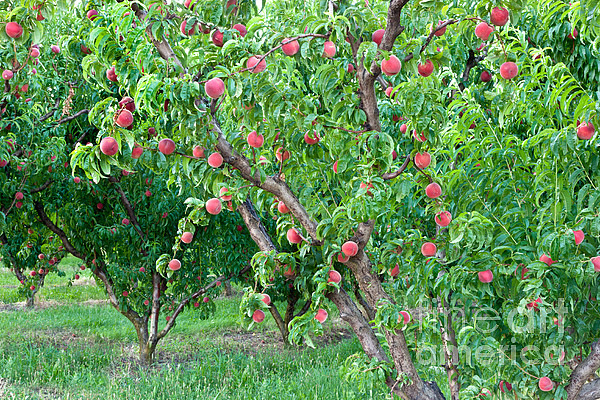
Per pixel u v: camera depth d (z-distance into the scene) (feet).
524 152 7.47
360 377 7.75
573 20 6.97
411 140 9.88
